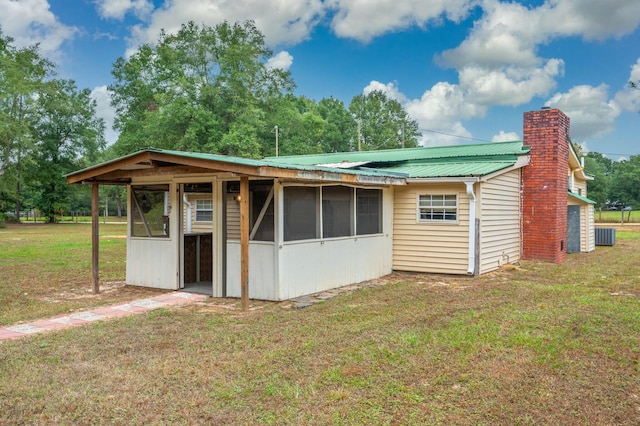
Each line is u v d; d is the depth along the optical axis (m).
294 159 16.44
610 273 10.70
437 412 3.49
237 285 8.02
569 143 14.18
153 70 33.50
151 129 28.28
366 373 4.28
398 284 9.38
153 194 9.05
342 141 50.84
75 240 22.14
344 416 3.43
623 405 3.61
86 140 42.41
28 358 4.77
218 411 3.53
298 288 8.06
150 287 9.08
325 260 8.73
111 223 42.81
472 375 4.21
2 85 34.38
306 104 50.66
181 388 3.97
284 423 3.33
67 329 5.93
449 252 10.53
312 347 5.05
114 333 5.70
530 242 12.98
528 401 3.68
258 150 29.02
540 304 7.22
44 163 40.38
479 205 10.27
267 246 7.76
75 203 54.00
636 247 17.50
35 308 7.32
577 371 4.32
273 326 6.00
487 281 9.61
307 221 8.33
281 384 4.03
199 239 9.87
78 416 3.46
